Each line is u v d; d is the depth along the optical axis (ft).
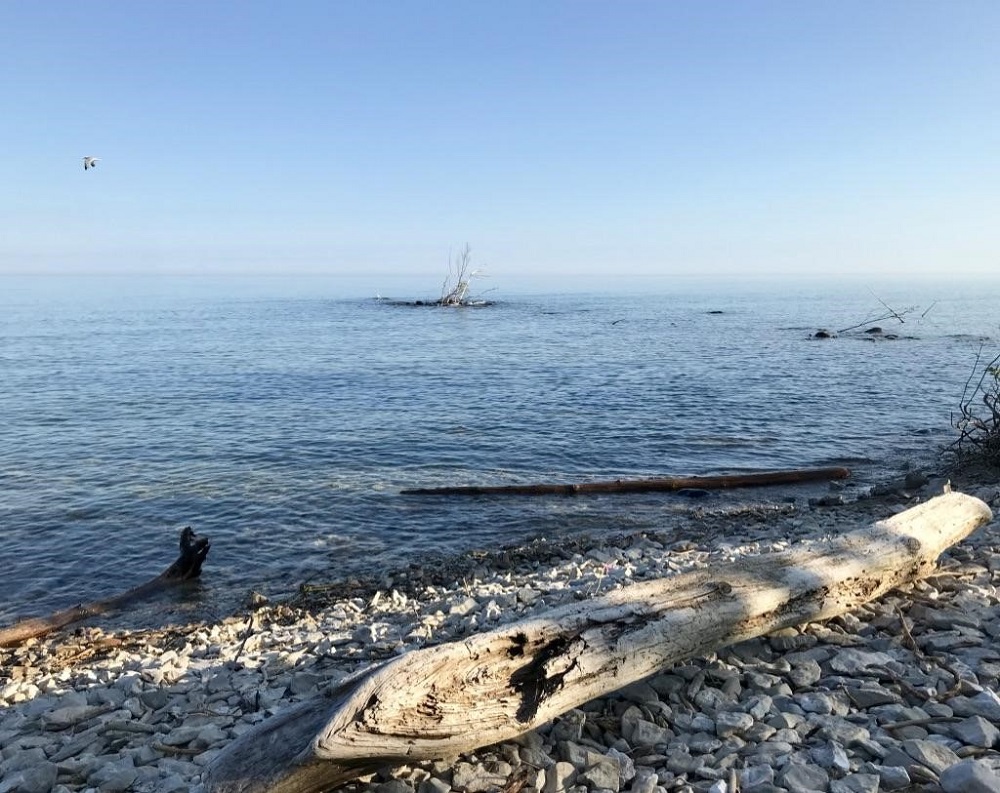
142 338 191.01
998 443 54.34
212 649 29.45
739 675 20.26
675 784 15.58
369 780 16.49
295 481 60.29
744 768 15.85
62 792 17.34
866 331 188.65
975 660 20.31
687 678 20.24
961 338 170.91
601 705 19.21
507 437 75.97
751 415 85.35
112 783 17.44
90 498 55.93
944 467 57.72
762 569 22.53
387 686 15.40
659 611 19.57
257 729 15.76
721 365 129.18
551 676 17.16
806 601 22.29
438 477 61.57
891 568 24.53
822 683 19.70
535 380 114.52
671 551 40.70
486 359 143.23
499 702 16.60
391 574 40.06
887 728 17.11
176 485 59.26
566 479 61.11
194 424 82.89
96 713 22.16
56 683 26.37
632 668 18.45
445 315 297.12
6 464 65.72
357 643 27.43
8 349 160.04
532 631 17.67
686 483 57.26
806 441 73.05
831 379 111.04
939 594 25.46
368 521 50.65
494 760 16.96
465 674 16.39
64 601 39.50
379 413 88.94
